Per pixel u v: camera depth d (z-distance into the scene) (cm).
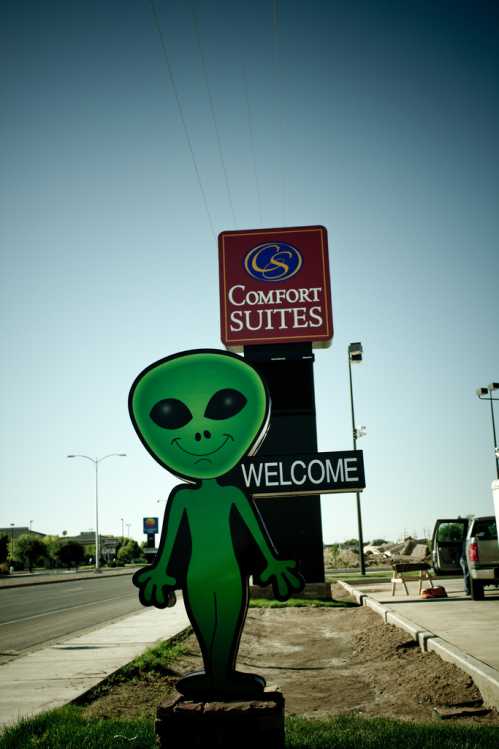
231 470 495
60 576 6206
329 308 2144
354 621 1453
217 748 431
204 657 473
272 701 456
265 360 2106
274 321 2144
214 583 478
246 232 2219
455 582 2352
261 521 486
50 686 802
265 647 1167
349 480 1725
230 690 466
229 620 474
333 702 729
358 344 3170
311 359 2098
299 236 2208
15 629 1581
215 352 510
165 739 437
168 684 835
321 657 1037
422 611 1330
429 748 491
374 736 530
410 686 745
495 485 1026
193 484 498
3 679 854
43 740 543
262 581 476
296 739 526
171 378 507
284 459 1745
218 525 486
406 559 4162
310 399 2058
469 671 709
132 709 702
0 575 7400
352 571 4353
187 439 497
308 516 2012
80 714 645
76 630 1531
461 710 627
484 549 1542
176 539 488
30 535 11962
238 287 2178
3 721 629
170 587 480
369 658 973
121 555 13825
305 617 1611
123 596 2811
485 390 3694
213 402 502
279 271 2184
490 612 1266
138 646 1139
